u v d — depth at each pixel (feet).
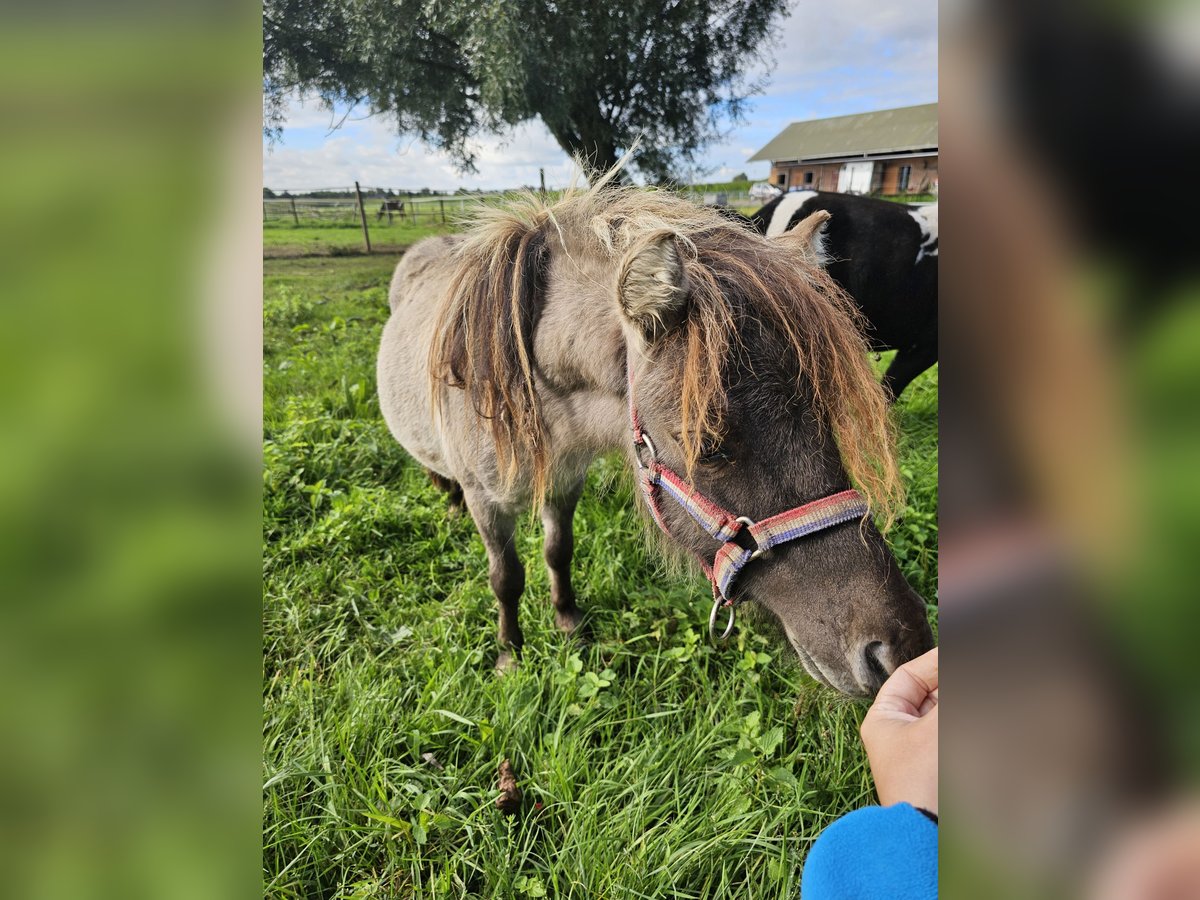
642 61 30.35
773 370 5.51
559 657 8.88
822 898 3.04
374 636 9.46
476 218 7.97
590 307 6.73
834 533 5.58
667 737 7.68
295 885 6.33
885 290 16.57
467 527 12.22
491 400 7.20
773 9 31.22
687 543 6.36
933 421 17.25
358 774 7.13
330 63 30.94
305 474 13.29
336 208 51.42
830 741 7.53
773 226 17.66
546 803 7.02
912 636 5.51
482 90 27.30
